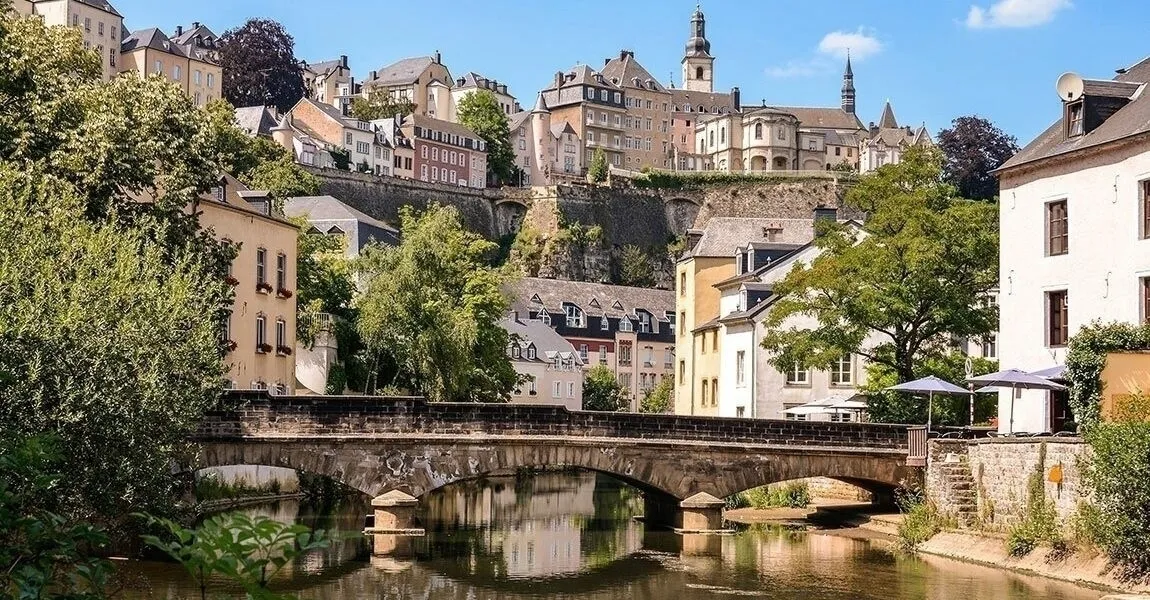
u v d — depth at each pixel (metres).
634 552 44.69
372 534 46.78
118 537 20.14
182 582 34.09
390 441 46.84
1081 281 46.66
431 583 37.22
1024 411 49.31
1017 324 49.56
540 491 80.19
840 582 37.28
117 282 33.59
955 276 58.03
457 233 81.38
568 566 41.03
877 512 53.97
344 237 89.75
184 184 47.25
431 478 47.16
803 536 49.56
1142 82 48.44
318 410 46.47
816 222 62.25
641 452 48.88
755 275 79.81
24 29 50.38
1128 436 34.62
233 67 195.62
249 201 65.19
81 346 31.38
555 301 153.75
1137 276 44.34
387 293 70.62
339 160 184.38
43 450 14.67
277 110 196.62
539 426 47.97
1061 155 47.25
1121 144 44.84
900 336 58.66
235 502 58.97
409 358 70.19
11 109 46.00
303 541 11.77
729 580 38.00
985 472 43.47
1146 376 40.38
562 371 139.88
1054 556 38.06
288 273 67.38
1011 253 49.91
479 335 78.88
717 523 49.41
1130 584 34.44
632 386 157.12
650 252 193.62
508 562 41.94
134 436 32.81
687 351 90.56
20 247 33.06
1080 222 46.78
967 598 34.03
